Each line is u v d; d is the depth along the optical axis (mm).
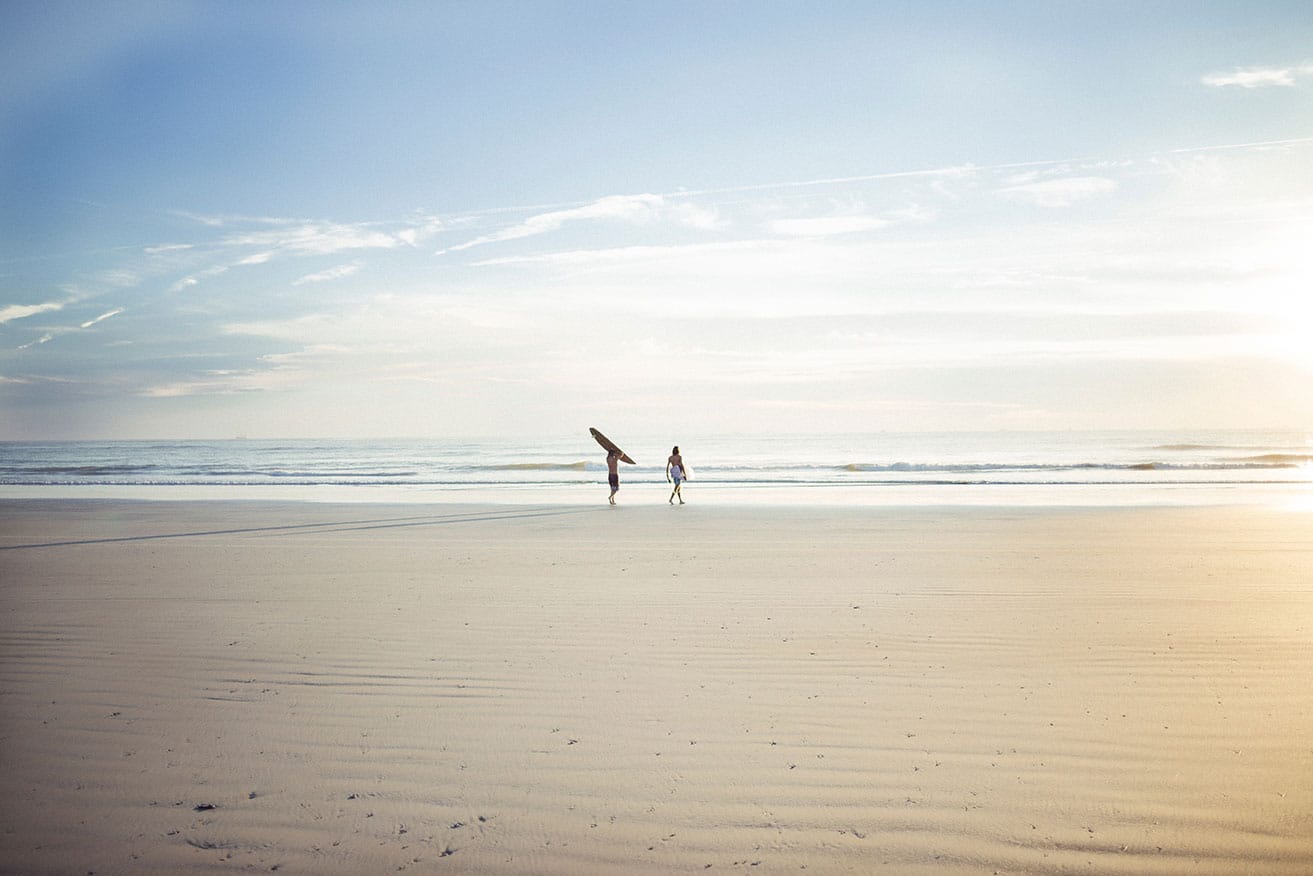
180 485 38562
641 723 5055
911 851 3559
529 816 3906
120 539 14758
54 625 7684
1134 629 7172
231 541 14367
